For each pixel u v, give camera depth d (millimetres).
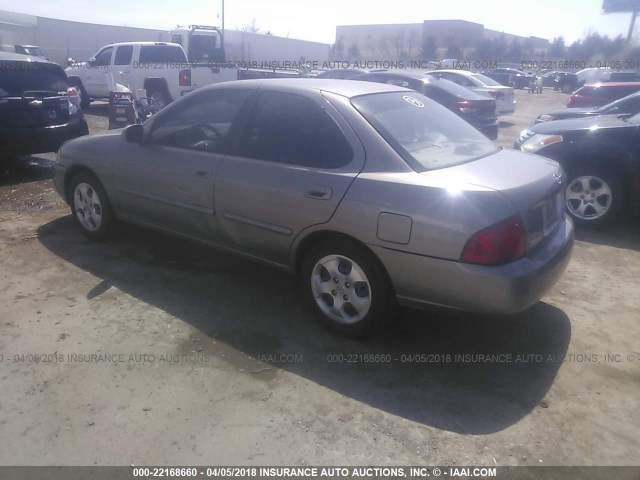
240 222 3881
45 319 3734
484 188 3061
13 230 5418
